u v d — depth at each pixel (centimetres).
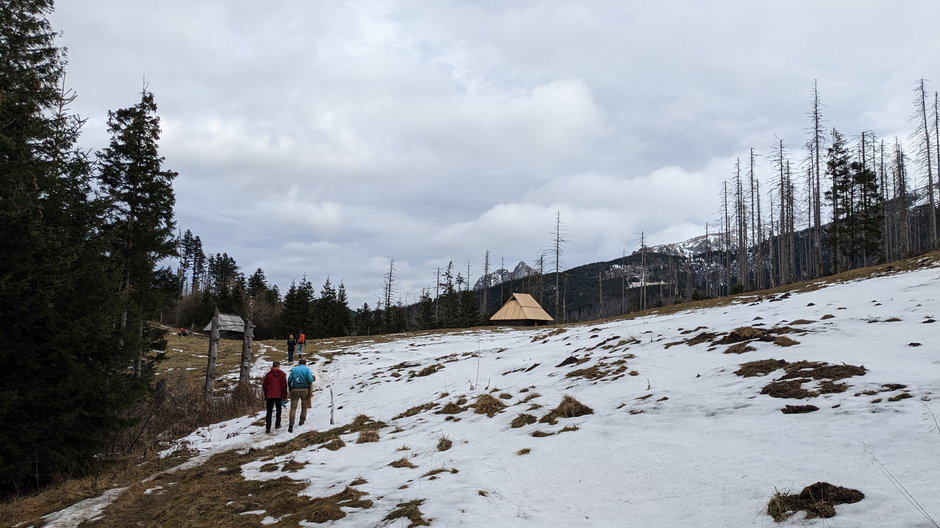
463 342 3997
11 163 973
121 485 863
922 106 4934
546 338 2716
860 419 588
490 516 523
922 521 354
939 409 564
